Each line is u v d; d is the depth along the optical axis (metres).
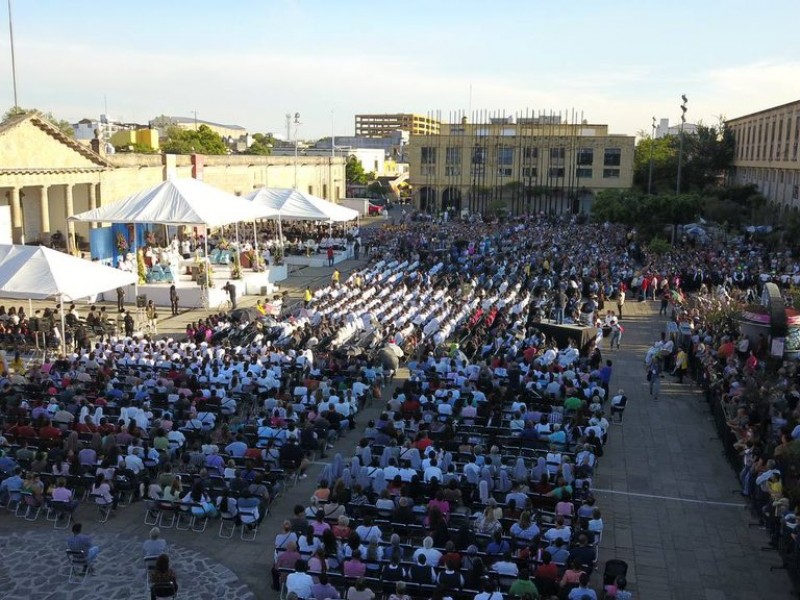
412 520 15.16
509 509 15.63
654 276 44.19
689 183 94.88
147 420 19.70
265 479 17.31
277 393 22.17
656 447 21.88
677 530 16.91
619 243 62.38
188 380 22.59
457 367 24.89
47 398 21.75
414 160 110.94
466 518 15.34
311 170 95.25
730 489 19.11
